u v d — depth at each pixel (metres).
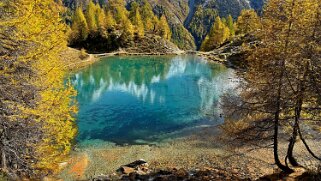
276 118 13.95
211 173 15.74
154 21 128.62
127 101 39.19
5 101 10.44
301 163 19.47
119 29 111.00
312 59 12.19
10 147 12.43
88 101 39.00
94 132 27.64
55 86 13.86
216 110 34.47
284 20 12.76
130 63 82.56
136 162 20.03
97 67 74.44
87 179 18.08
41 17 12.39
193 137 26.09
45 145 14.48
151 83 53.31
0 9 10.66
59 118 14.33
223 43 104.38
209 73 62.22
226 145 23.55
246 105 14.65
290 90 13.52
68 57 74.00
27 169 13.28
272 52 12.94
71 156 21.84
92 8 120.12
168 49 108.00
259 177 15.09
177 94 43.34
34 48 11.62
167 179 14.55
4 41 10.57
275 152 14.92
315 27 12.05
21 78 11.34
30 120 11.97
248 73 14.16
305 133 18.58
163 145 24.53
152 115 33.09
